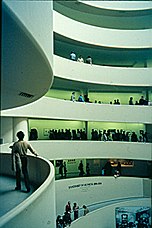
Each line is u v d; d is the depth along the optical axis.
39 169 10.08
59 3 23.20
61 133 18.25
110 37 20.50
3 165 13.24
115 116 17.45
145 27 22.83
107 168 17.75
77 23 21.20
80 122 20.09
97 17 24.53
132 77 17.61
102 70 18.77
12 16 4.73
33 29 5.71
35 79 8.52
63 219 12.45
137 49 19.28
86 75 19.31
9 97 10.38
